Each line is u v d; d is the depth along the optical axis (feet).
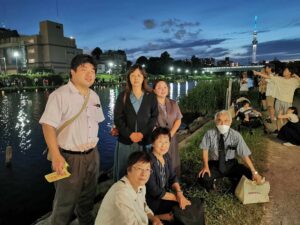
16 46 266.16
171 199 11.50
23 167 37.40
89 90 10.01
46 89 173.47
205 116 47.06
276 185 15.72
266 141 24.17
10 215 24.29
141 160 8.89
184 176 17.42
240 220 12.25
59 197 9.62
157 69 427.74
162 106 14.19
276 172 17.49
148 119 12.57
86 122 9.58
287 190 15.14
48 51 261.03
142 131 12.39
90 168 10.00
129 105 12.42
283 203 13.76
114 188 8.63
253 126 26.53
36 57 261.85
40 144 50.24
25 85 183.01
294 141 23.18
